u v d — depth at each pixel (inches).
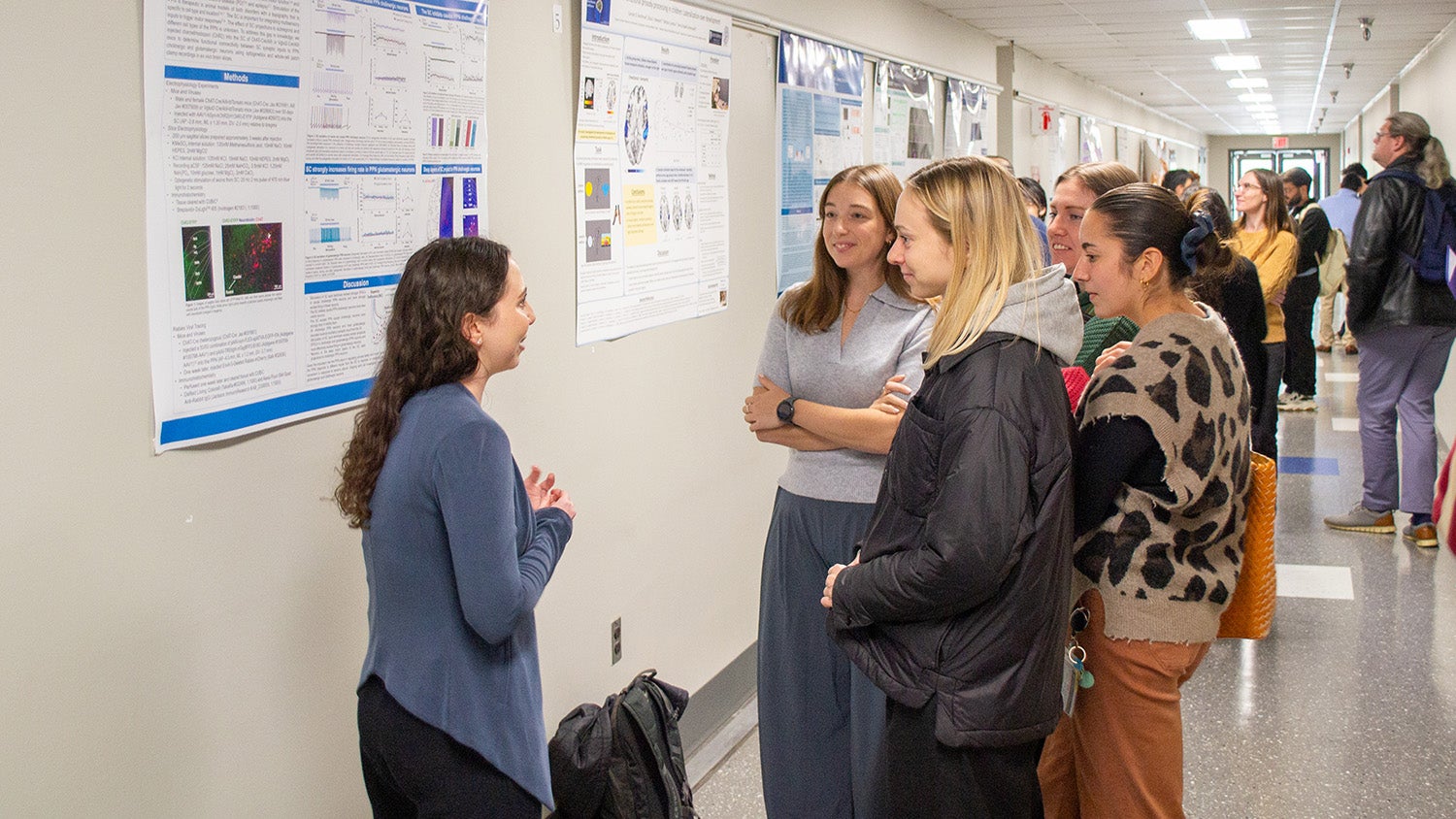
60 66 59.3
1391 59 374.6
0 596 58.4
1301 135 939.3
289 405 74.8
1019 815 70.3
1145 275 78.5
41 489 60.1
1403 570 190.5
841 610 72.4
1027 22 247.0
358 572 83.0
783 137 150.2
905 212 72.2
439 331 65.6
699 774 126.0
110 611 64.2
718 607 141.9
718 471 140.0
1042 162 335.0
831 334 99.4
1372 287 196.5
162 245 64.9
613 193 112.8
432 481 64.3
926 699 68.7
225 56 67.6
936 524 65.6
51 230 59.5
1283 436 299.9
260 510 73.9
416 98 83.9
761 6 141.5
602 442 113.8
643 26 115.3
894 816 72.4
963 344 67.7
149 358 65.1
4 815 59.4
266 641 75.0
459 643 66.5
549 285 103.7
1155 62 346.6
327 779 81.1
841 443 95.9
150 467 65.9
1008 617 66.9
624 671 119.9
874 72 185.2
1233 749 130.1
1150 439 74.2
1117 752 78.8
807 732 101.7
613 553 116.9
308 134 74.2
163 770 68.2
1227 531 78.4
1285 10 252.2
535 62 99.9
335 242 77.4
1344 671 151.3
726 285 138.2
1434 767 124.1
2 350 57.7
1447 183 188.7
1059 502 67.3
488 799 67.8
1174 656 77.1
